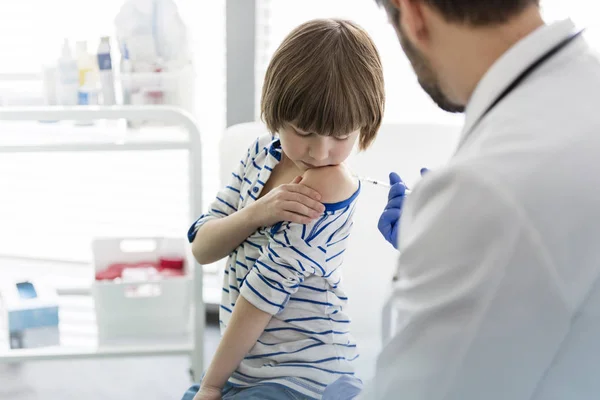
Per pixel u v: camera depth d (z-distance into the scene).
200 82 2.35
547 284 0.70
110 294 1.91
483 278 0.71
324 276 1.27
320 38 1.18
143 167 2.45
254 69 2.23
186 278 1.93
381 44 2.17
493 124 0.75
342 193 1.24
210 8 2.28
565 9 1.91
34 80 2.09
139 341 1.96
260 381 1.28
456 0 0.75
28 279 2.12
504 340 0.72
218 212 1.42
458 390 0.74
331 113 1.16
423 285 0.76
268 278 1.23
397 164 1.81
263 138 1.41
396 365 0.79
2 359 1.89
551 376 0.76
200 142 1.84
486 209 0.70
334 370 1.28
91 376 2.23
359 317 1.69
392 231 1.29
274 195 1.24
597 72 0.78
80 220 2.51
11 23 2.28
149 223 2.50
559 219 0.70
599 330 0.74
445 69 0.82
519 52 0.76
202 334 1.95
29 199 2.51
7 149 1.76
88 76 1.93
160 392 2.16
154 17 1.91
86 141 1.83
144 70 1.93
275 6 2.22
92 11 2.27
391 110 2.21
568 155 0.71
